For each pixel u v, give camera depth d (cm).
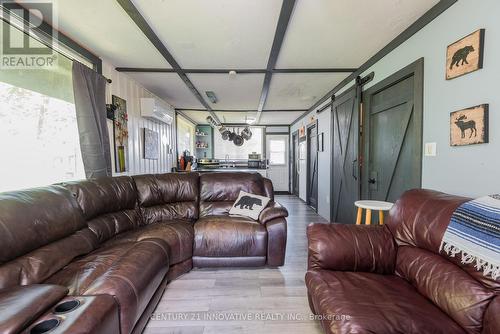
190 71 312
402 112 236
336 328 103
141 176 288
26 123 185
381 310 111
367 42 242
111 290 125
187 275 235
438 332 100
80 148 226
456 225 123
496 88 142
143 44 240
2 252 116
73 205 173
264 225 253
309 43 243
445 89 178
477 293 102
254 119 679
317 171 516
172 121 519
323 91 414
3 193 138
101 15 190
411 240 152
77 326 91
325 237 164
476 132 153
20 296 96
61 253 147
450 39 172
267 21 200
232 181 317
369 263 158
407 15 196
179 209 293
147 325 166
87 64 251
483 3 148
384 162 268
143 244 185
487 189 148
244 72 317
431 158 192
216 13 189
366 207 217
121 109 310
